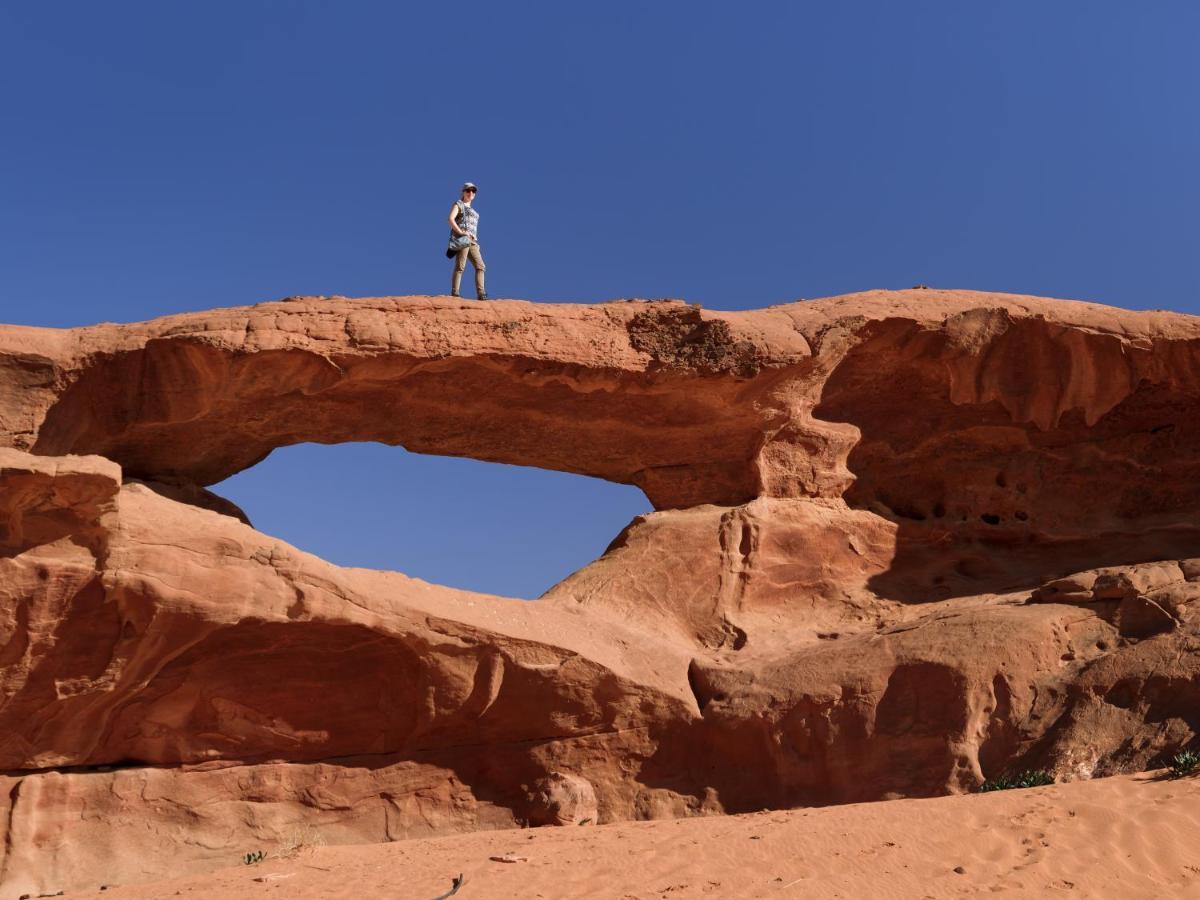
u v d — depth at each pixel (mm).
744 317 18109
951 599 18016
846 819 12008
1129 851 10203
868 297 19203
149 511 14641
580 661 16328
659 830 13102
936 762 14922
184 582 14578
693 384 17859
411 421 18156
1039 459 19578
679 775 16469
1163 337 18391
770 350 17719
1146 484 19125
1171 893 9500
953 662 15375
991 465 19719
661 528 18547
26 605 14031
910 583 18547
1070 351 18609
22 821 14578
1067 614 15797
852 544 18656
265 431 17703
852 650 16359
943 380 19125
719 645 17750
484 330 17016
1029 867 10039
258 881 12250
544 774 16359
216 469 18250
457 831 16016
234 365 16031
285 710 15883
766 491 18719
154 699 15305
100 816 15016
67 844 14766
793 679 16281
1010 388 18906
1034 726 14812
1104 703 14523
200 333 16016
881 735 15414
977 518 19344
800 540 18453
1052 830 10758
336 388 17250
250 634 15359
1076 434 19562
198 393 16344
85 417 16484
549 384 17953
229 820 15500
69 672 14453
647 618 17844
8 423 15875
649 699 16578
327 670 15938
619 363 17500
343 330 16422
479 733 16469
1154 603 15383
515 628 16312
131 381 16391
